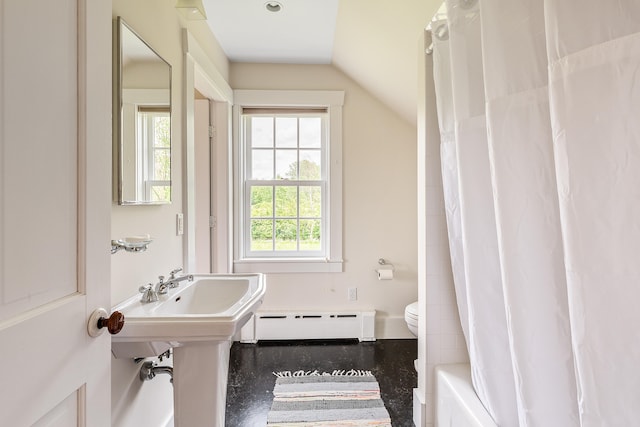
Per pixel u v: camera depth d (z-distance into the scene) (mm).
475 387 1271
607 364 675
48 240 543
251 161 2660
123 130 1118
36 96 516
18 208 485
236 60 2488
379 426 1630
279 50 2340
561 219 742
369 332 2568
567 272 729
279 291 2594
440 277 1535
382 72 2150
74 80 608
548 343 911
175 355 1062
